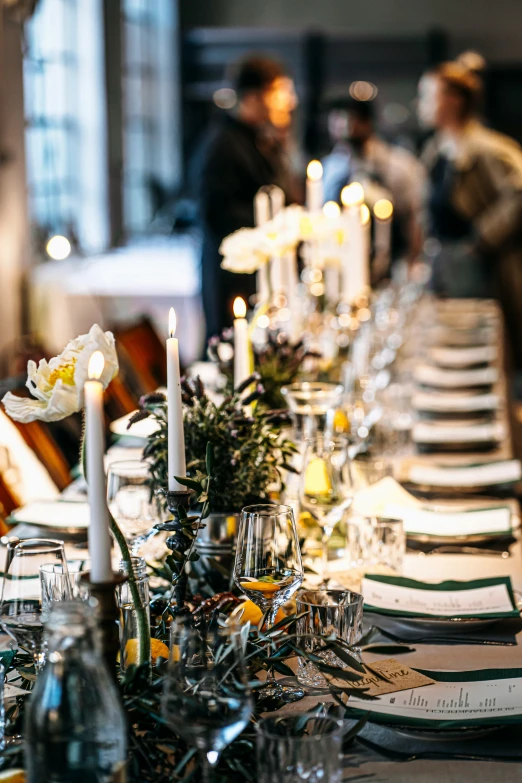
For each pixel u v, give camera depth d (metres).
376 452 2.38
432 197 6.65
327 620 1.24
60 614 0.86
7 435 2.47
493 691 1.23
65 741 0.84
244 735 1.03
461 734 1.14
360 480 2.07
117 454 2.49
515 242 6.51
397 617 1.48
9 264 4.74
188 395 1.49
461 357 3.94
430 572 1.75
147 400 1.53
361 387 2.48
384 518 1.64
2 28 4.66
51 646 0.85
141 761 1.01
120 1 7.32
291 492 1.79
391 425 2.44
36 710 0.85
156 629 1.28
